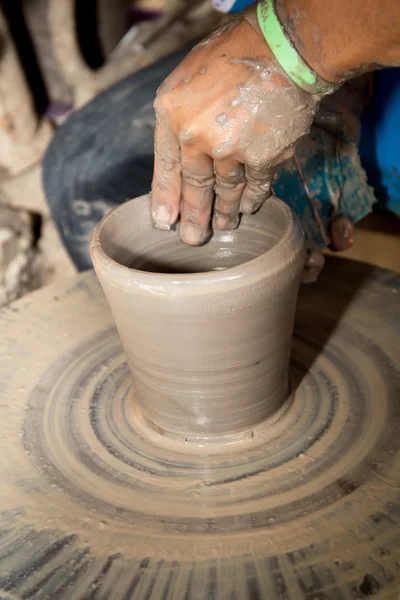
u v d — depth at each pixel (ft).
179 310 2.77
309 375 3.62
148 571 2.59
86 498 3.00
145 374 3.13
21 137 7.94
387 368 3.61
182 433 3.24
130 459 3.20
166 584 2.53
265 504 2.89
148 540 2.75
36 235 7.95
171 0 10.23
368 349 3.76
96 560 2.66
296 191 4.03
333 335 3.90
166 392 3.11
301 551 2.62
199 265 3.62
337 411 3.37
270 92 2.70
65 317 4.20
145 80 6.92
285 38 2.62
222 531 2.77
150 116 6.39
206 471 3.10
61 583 2.57
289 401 3.41
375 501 2.83
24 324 4.16
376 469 3.00
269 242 3.36
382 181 5.03
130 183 5.98
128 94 6.78
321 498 2.88
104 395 3.61
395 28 2.43
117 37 8.84
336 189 4.17
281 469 3.07
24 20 7.86
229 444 3.22
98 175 6.12
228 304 2.77
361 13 2.47
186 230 3.28
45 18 7.80
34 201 8.07
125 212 3.31
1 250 7.38
